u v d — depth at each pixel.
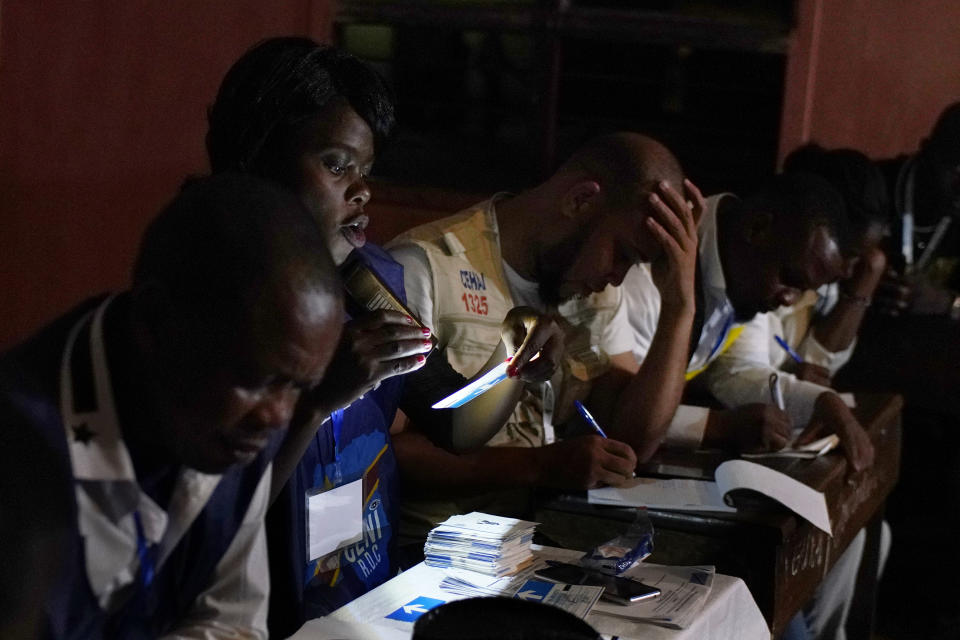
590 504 2.38
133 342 1.24
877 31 4.21
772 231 2.86
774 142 4.42
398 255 2.39
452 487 2.44
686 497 2.40
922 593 4.16
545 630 1.39
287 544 1.74
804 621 3.12
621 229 2.37
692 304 2.57
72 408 1.23
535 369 2.03
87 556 1.23
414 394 2.22
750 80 4.43
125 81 4.44
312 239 1.24
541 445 2.56
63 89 4.35
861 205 3.47
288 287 1.19
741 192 4.50
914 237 4.07
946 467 4.31
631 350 2.79
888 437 3.26
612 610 1.79
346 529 1.95
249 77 1.76
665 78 4.51
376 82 1.82
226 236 1.19
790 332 3.66
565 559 2.01
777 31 4.29
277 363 1.20
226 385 1.21
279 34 4.57
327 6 4.64
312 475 1.88
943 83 4.19
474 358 2.39
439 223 2.47
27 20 4.24
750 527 2.27
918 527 4.29
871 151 4.29
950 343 3.89
